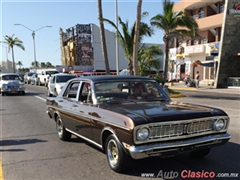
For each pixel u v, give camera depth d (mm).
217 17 27953
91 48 50062
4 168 4840
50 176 4422
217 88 24375
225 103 13523
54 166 4887
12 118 10250
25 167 4871
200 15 32094
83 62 49250
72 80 6199
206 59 29406
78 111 5336
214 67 27562
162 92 5598
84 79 5625
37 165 4957
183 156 5223
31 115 10891
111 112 4316
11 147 6199
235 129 7566
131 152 3746
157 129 3830
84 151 5766
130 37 17953
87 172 4539
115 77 5516
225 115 4371
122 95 5203
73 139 6824
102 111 4531
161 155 3840
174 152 3914
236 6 23703
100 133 4586
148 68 19406
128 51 18469
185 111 4191
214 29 30047
